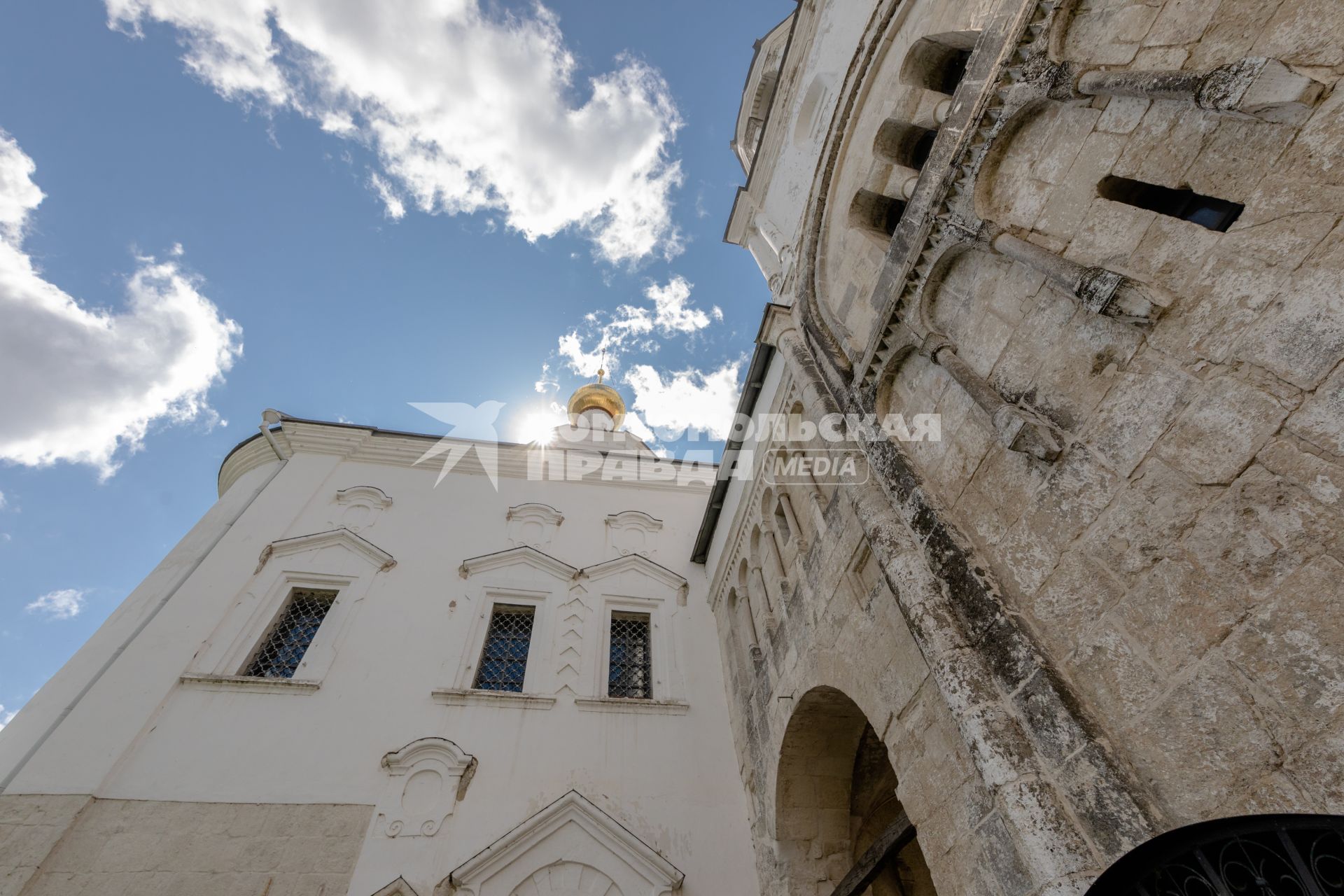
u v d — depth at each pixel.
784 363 10.32
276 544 12.30
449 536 13.80
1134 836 3.36
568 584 13.45
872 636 6.87
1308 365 3.01
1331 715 2.71
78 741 9.01
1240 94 3.30
